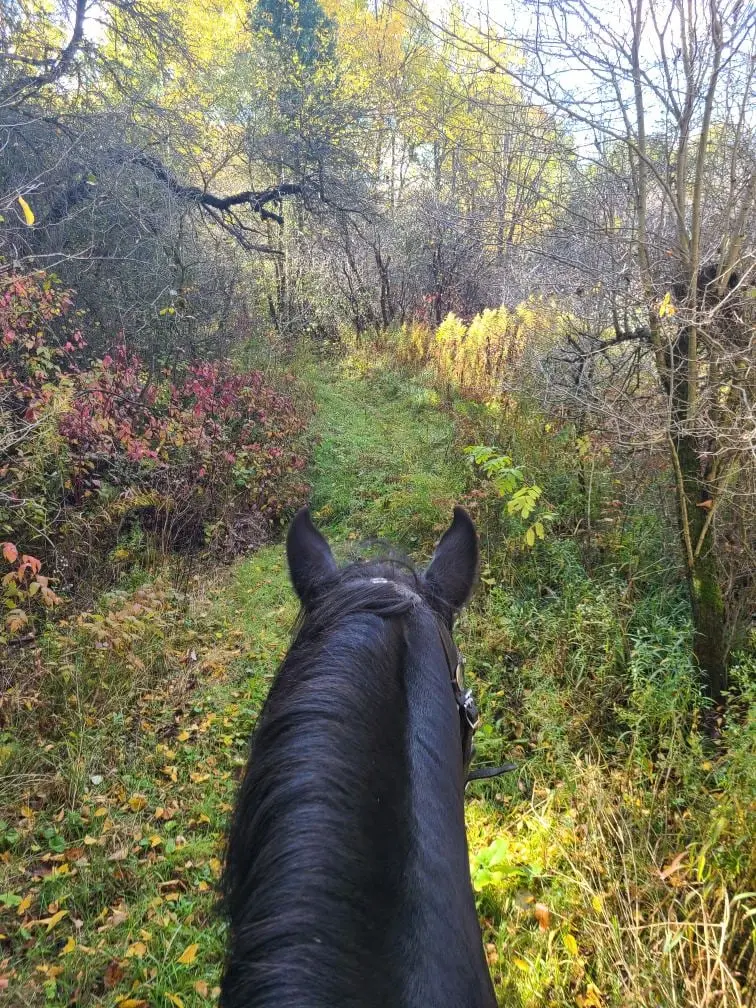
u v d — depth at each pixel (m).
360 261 17.47
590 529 6.09
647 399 5.25
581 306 6.55
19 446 6.25
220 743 4.75
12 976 3.09
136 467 7.56
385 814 1.23
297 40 18.05
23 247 8.68
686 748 4.05
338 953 1.03
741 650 4.67
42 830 3.92
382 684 1.45
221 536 7.84
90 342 9.12
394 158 19.33
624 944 2.94
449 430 9.85
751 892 3.08
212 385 8.84
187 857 3.81
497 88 5.39
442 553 2.16
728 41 4.02
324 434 10.77
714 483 4.47
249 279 14.48
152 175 11.03
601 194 5.27
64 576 6.20
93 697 5.04
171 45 11.12
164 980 3.08
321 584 1.94
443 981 1.10
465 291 16.02
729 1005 2.69
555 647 4.92
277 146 14.16
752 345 4.49
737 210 4.62
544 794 3.92
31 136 9.30
